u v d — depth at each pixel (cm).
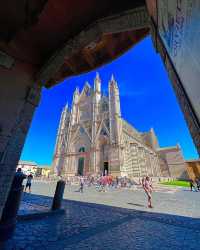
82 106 5466
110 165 3678
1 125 410
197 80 109
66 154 4894
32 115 518
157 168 5553
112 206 1000
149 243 452
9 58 448
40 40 472
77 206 973
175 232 545
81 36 430
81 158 4519
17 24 396
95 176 3562
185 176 5534
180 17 123
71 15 396
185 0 105
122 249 412
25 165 7212
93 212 830
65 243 439
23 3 337
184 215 795
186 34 113
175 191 2223
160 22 218
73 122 5353
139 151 4369
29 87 509
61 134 5606
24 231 519
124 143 3969
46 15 392
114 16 367
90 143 4441
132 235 514
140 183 3023
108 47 484
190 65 120
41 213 692
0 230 443
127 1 357
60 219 679
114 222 659
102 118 4528
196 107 134
